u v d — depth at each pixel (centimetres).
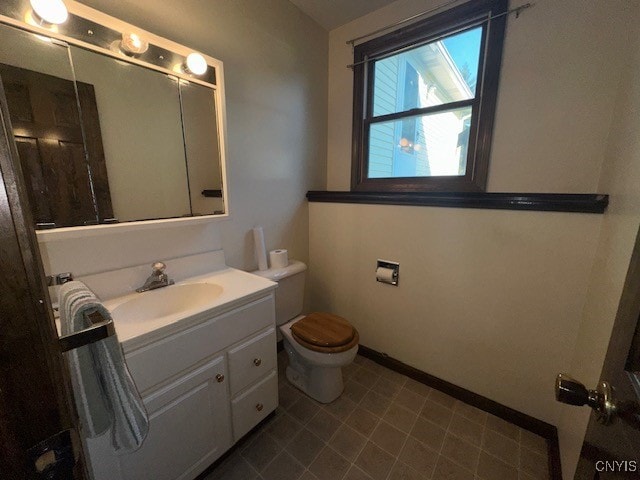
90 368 60
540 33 122
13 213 28
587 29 112
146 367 83
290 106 175
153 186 114
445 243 146
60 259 98
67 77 90
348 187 203
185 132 121
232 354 109
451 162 159
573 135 119
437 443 126
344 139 199
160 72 111
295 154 184
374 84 185
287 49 167
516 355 133
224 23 135
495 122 138
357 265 185
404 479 111
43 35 84
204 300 124
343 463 117
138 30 101
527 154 131
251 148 156
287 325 170
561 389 48
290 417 140
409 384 165
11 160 28
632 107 85
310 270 212
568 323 117
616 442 39
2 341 27
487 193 129
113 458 79
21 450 29
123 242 113
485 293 137
